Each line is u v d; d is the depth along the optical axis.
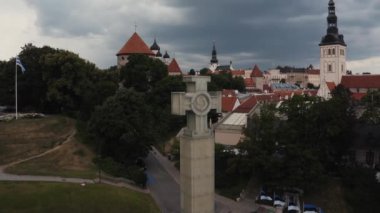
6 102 134.50
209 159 40.50
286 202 82.00
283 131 85.94
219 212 76.81
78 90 119.50
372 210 78.81
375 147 91.06
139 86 153.25
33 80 129.00
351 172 85.25
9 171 82.06
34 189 70.94
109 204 69.69
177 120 132.88
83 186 74.38
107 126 95.06
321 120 88.06
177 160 109.12
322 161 88.50
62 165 89.25
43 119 112.94
